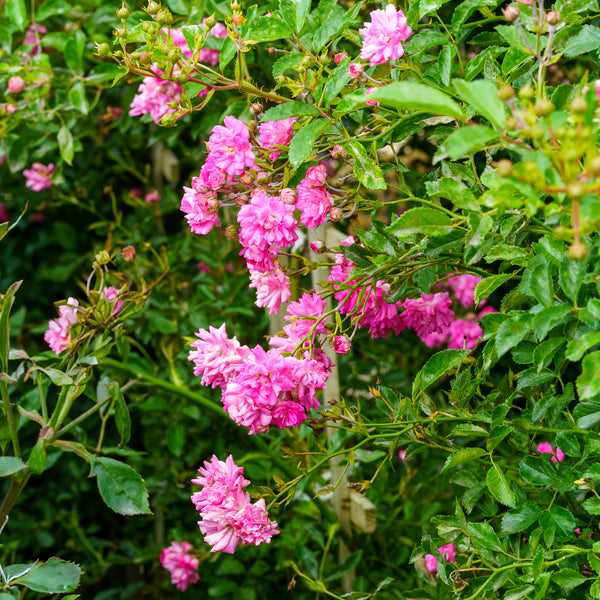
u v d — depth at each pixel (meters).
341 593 1.17
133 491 0.94
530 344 0.87
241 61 0.91
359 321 0.95
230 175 0.88
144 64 0.88
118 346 1.08
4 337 0.94
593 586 0.81
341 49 1.09
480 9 0.96
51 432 0.97
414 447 0.93
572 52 0.86
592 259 0.80
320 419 0.94
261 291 0.91
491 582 0.87
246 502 0.90
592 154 0.72
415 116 0.91
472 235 0.80
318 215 0.89
